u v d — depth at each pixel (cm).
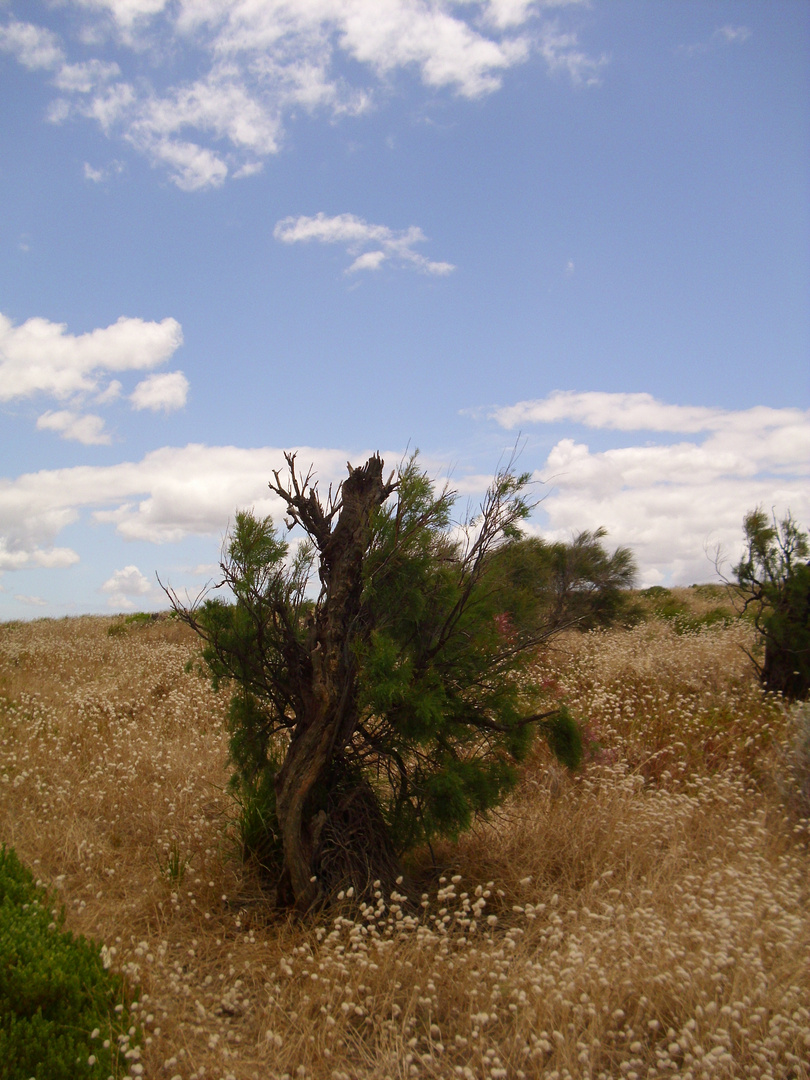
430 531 477
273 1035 295
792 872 454
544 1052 295
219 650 492
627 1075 285
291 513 463
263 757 498
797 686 866
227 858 495
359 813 452
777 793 598
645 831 502
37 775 632
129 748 724
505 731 465
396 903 420
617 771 613
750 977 321
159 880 462
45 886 430
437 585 470
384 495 476
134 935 401
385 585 466
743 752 697
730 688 902
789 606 892
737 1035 299
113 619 2341
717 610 1534
